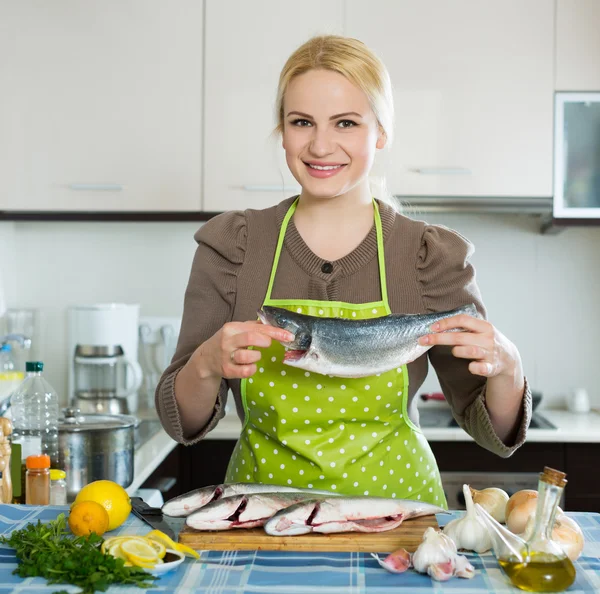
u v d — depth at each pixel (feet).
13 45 9.36
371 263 4.96
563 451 9.05
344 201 4.92
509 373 4.33
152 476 8.10
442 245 4.93
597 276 10.50
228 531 4.16
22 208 9.42
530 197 9.27
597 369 10.55
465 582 3.68
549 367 10.56
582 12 9.18
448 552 3.77
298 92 4.46
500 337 4.25
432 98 9.24
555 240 10.52
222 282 5.02
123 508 4.40
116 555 3.82
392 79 9.25
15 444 6.01
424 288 4.92
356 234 4.99
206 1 9.29
